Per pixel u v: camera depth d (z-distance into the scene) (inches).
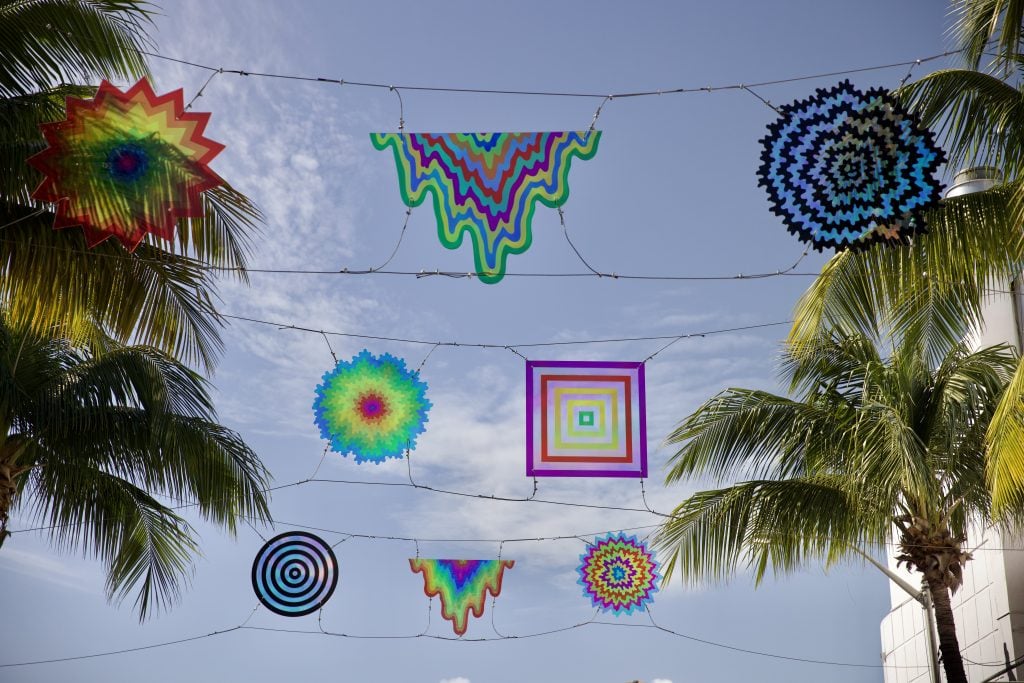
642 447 384.2
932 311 450.3
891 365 494.3
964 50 360.5
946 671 475.5
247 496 500.4
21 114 353.1
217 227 383.6
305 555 448.5
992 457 350.0
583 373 388.5
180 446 493.0
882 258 375.9
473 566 452.4
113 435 488.1
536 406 385.4
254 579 445.1
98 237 290.7
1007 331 610.2
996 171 373.4
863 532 470.6
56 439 489.7
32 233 353.1
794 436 484.1
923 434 486.0
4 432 464.1
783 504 476.1
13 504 498.3
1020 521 496.7
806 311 406.3
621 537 444.1
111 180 288.7
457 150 322.7
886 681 808.3
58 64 361.4
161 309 382.6
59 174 287.6
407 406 392.2
